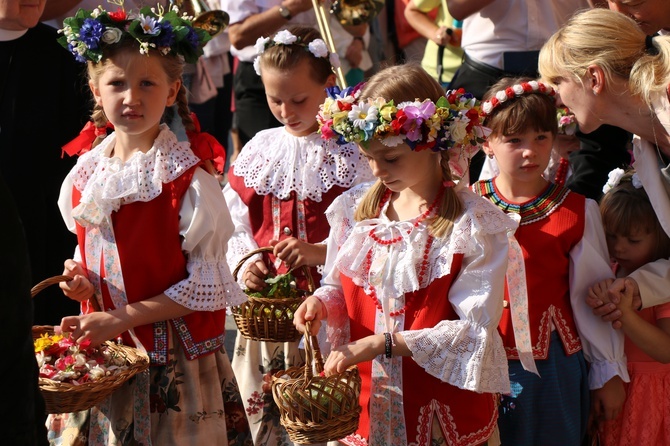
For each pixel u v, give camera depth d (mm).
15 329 3102
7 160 5953
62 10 6469
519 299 4461
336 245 4496
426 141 4070
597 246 4887
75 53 4605
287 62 5309
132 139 4613
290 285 5176
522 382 4801
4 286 3070
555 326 4855
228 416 4781
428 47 9188
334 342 4449
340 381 4051
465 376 4059
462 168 4504
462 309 4098
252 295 5215
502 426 4863
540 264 4844
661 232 4930
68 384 4078
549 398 4812
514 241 4438
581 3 6773
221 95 10492
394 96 4203
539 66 4816
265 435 5488
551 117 4852
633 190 5012
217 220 4551
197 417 4562
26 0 5781
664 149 4648
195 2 6344
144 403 4488
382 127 4027
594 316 4879
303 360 5441
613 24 4598
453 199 4227
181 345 4562
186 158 4586
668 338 4836
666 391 4980
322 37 5965
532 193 4965
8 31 5906
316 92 5391
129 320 4395
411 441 4254
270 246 5195
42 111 6012
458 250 4098
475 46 6938
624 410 4992
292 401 4027
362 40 9195
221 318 4742
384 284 4203
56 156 6109
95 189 4492
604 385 4934
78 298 4535
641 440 4969
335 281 4500
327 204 5414
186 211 4500
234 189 5633
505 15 6750
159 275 4504
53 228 6180
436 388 4234
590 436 5105
